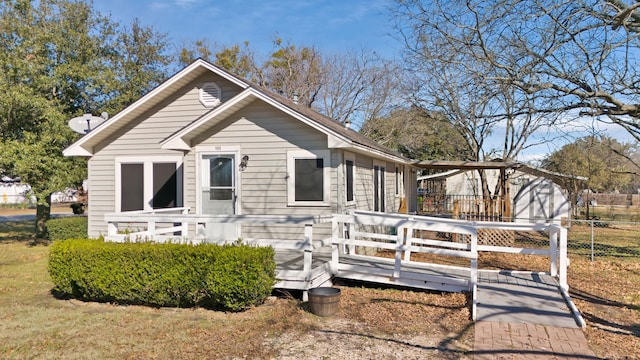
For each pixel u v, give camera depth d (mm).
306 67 35719
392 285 9289
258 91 10562
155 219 8992
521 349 5672
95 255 7961
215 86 12352
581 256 13734
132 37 27953
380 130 34312
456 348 5812
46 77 15648
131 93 22438
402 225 8680
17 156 14188
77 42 17688
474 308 7125
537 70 9719
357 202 12398
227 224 11180
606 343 5973
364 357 5523
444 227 8453
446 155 33719
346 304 7941
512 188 31156
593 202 37062
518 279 8969
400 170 19969
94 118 14141
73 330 6586
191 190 11742
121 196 12836
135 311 7633
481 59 10242
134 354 5648
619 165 34375
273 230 10961
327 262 9320
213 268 7348
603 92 9648
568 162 31391
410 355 5586
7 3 16312
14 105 14688
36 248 15242
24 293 8977
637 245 16453
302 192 10867
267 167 11109
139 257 7777
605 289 9266
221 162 11555
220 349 5797
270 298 8227
